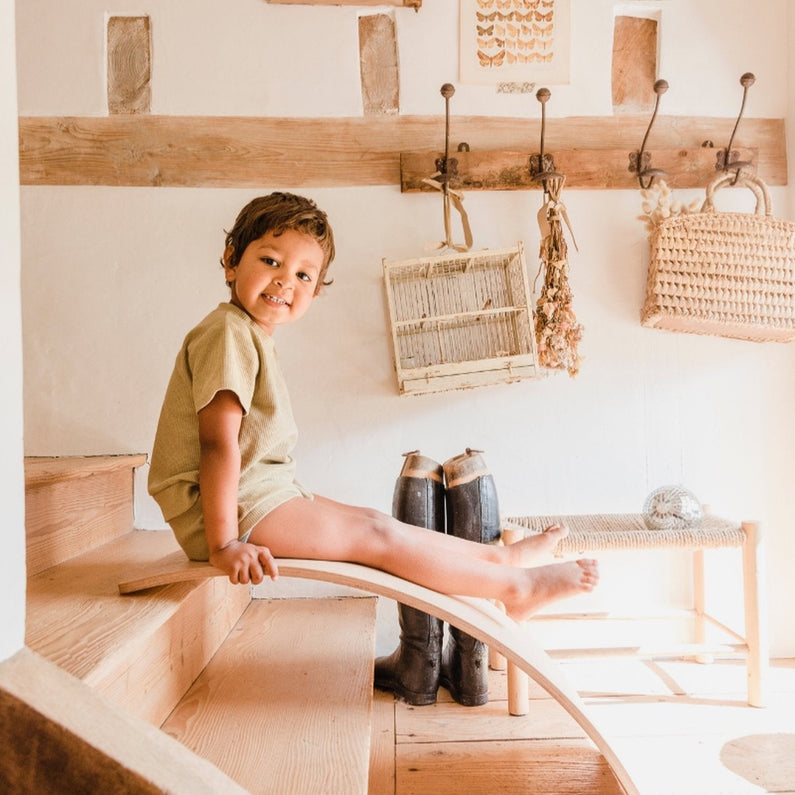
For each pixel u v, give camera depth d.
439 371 2.11
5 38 0.76
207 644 1.56
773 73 2.37
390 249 2.29
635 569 2.31
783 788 1.50
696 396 2.34
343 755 1.10
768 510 2.34
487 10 2.32
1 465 0.74
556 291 2.15
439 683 2.04
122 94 2.26
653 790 1.49
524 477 2.30
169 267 2.25
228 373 1.37
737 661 2.24
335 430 2.27
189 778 0.70
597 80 2.34
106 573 1.54
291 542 1.39
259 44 2.28
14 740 0.69
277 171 2.27
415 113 2.30
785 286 2.21
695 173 2.34
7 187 0.76
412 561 1.42
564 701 1.26
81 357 2.23
